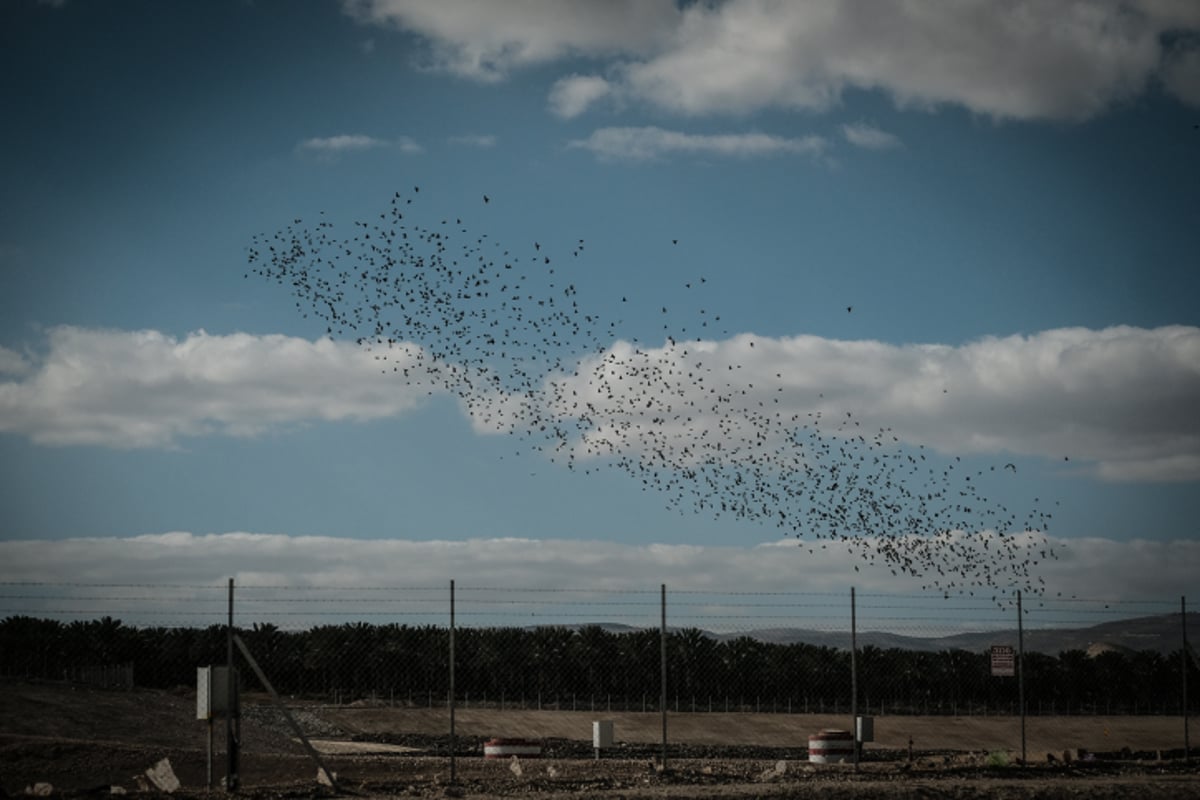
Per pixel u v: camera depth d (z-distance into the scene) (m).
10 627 52.66
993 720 74.81
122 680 52.50
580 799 22.73
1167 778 28.25
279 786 23.98
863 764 31.12
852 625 29.08
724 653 82.12
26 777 25.02
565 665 80.38
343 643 74.00
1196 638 75.56
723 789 24.11
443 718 67.75
